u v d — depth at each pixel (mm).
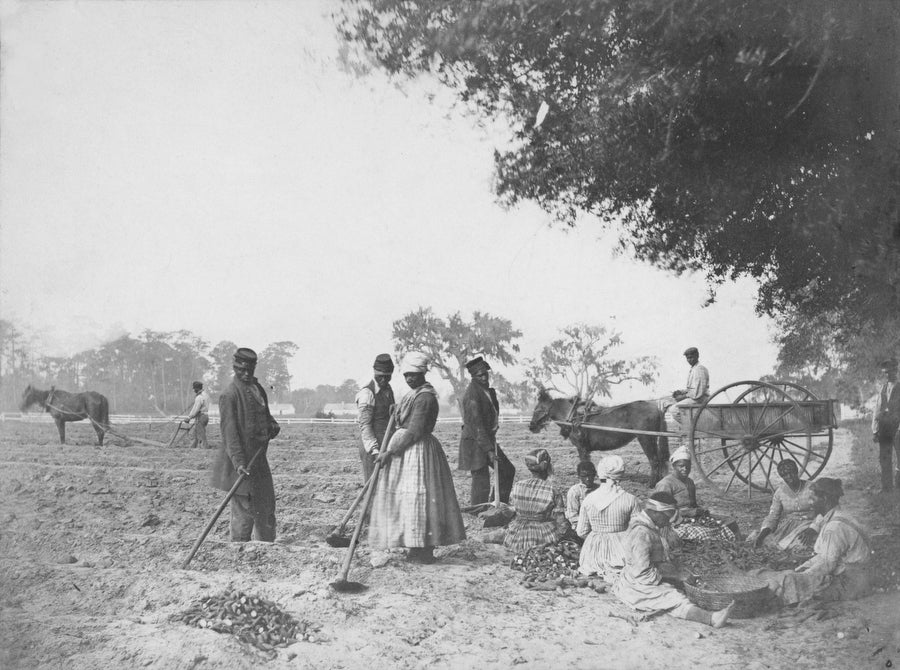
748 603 5340
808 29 6289
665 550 6027
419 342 12578
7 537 6703
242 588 5512
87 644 4473
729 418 8398
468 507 8578
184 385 18156
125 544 6605
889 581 5598
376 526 6324
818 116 6840
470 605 5484
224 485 6801
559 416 10320
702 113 7059
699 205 7664
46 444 16828
